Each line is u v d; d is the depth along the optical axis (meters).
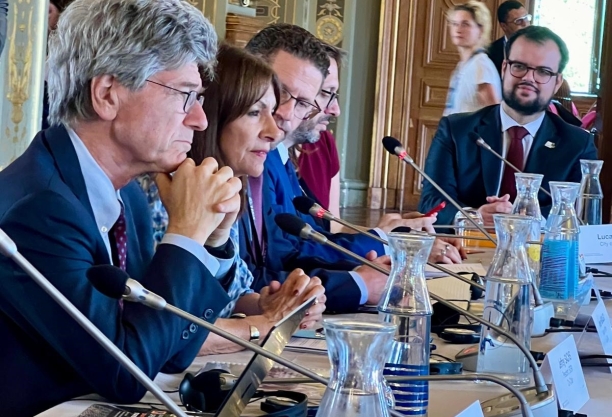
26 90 3.94
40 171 1.69
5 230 1.60
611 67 9.05
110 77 1.73
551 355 1.68
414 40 10.57
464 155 5.11
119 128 1.76
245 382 1.40
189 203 1.78
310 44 3.28
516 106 5.15
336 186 4.50
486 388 1.70
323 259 3.06
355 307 2.57
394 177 10.82
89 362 1.56
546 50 5.19
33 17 3.92
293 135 3.47
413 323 1.47
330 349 0.98
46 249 1.59
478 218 4.16
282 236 3.11
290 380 1.68
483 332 1.77
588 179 3.91
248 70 2.39
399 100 10.66
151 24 1.72
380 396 0.98
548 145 5.14
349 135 10.86
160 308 1.37
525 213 3.14
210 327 1.39
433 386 1.70
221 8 9.09
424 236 1.50
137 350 1.59
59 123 1.78
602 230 3.63
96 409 1.51
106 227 1.78
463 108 9.24
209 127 2.39
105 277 1.35
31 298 1.57
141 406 1.57
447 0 10.35
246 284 2.49
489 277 1.80
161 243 1.75
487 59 9.27
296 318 1.65
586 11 10.89
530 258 2.62
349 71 10.76
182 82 1.77
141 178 2.26
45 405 1.63
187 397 1.54
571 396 1.72
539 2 10.94
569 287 2.49
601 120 8.84
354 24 10.68
